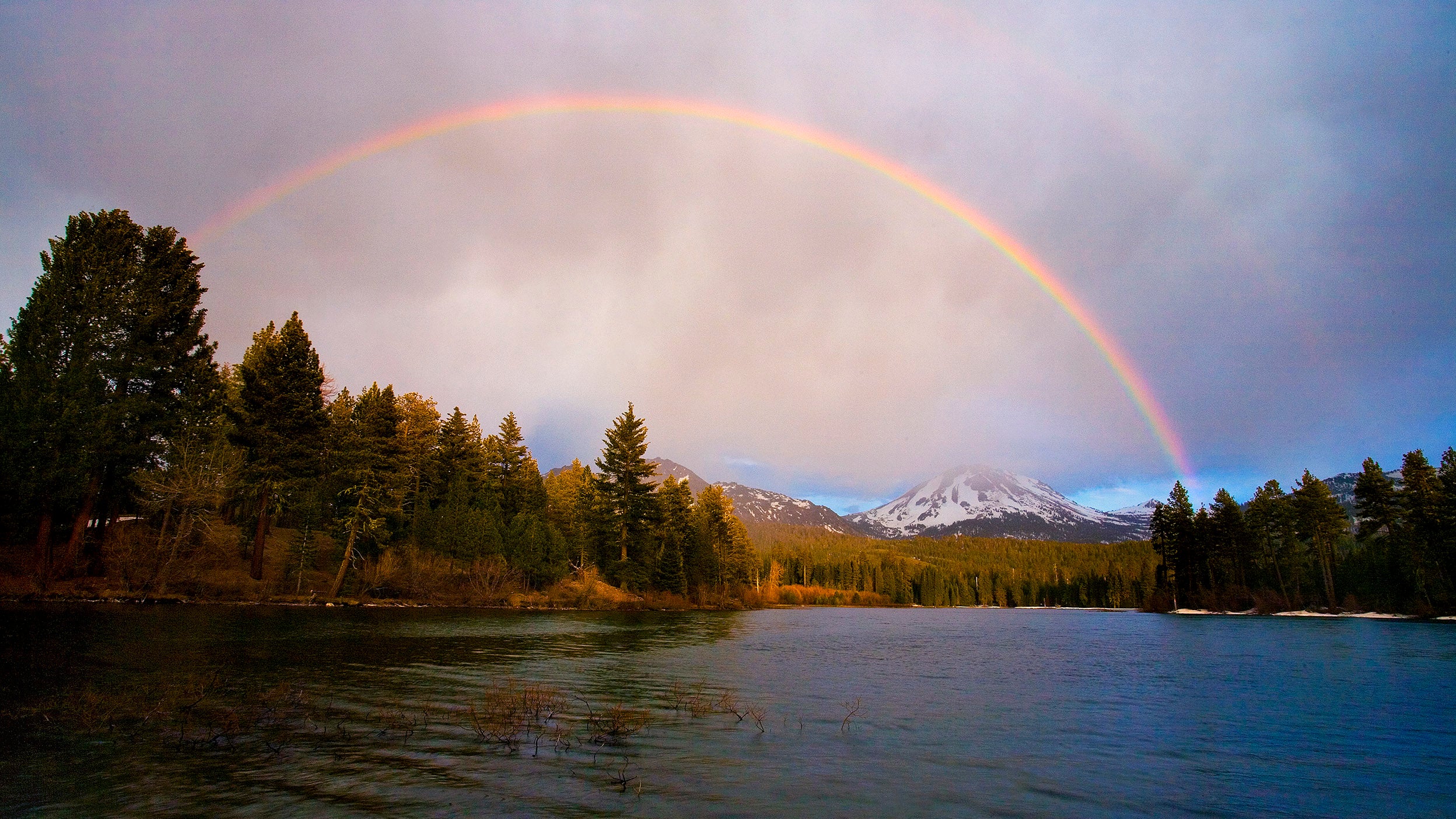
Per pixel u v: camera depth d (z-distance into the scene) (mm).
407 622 43875
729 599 101438
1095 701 22656
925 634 60625
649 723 16812
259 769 11953
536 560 74125
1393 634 57906
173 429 47719
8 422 41125
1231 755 15391
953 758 14547
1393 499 86500
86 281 44719
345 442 60000
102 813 9695
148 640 27266
